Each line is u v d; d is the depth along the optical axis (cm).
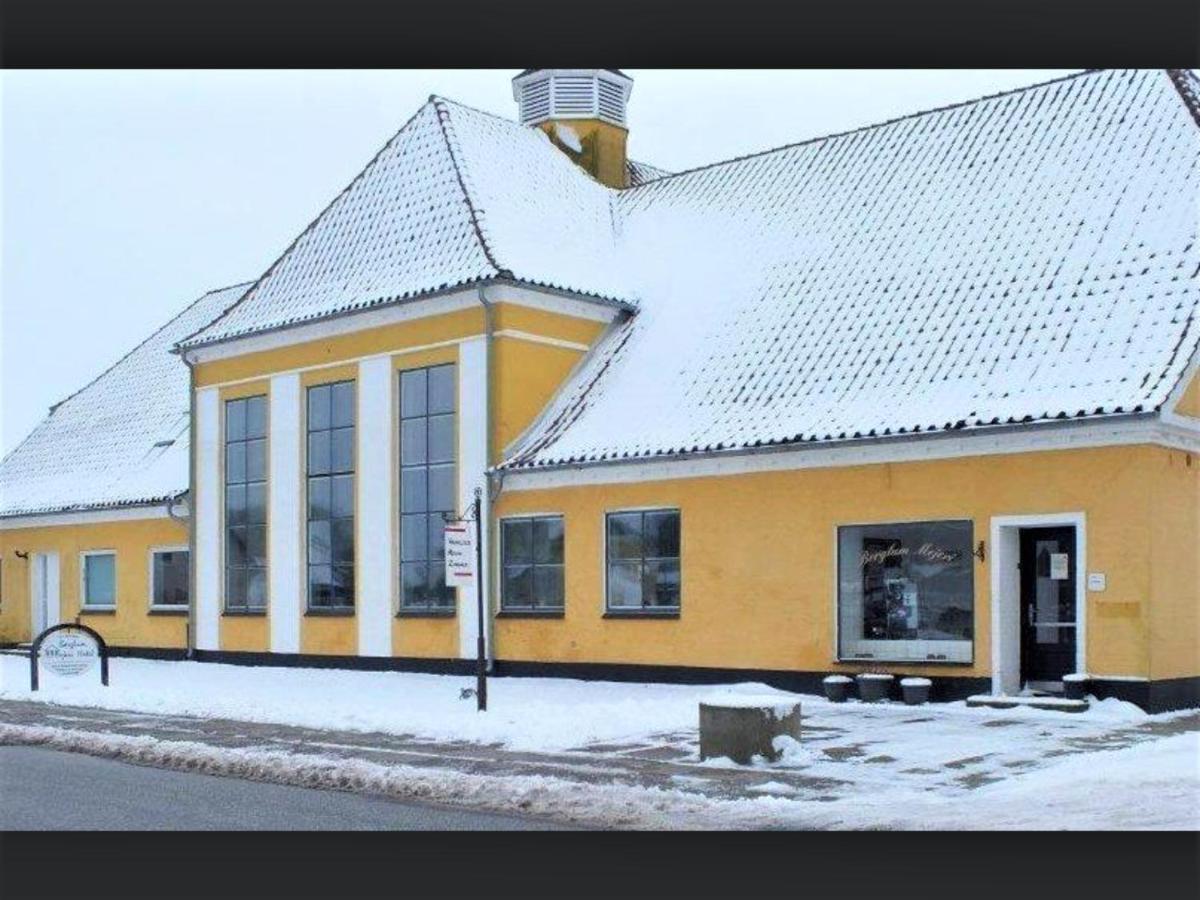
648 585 2388
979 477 1991
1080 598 1892
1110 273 2098
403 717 1833
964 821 1110
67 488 3822
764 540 2225
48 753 1652
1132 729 1692
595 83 3381
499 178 2980
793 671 2175
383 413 2777
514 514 2573
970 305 2225
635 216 3078
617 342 2736
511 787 1271
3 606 3962
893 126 2786
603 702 2084
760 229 2772
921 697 1980
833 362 2305
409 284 2744
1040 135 2472
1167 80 2377
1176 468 1898
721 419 2331
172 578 3400
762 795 1257
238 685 2550
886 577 2091
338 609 2853
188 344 3170
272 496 3003
